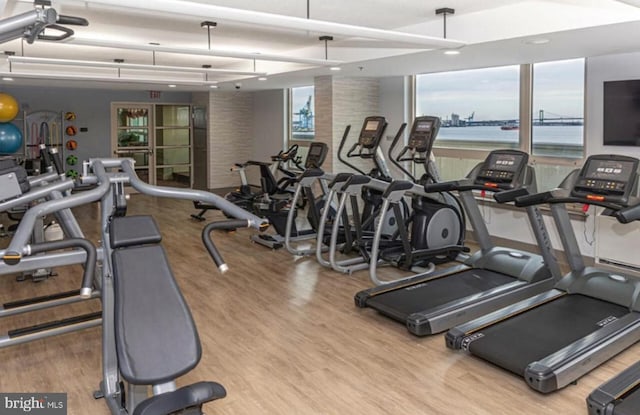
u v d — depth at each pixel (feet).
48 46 20.38
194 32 17.89
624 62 16.85
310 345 12.16
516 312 12.35
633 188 11.64
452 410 9.38
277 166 27.45
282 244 21.42
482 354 10.69
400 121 25.50
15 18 5.26
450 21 15.61
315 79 26.37
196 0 13.43
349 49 19.72
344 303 14.96
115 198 8.02
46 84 30.40
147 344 6.80
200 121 38.52
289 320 13.69
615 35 13.56
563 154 19.34
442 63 19.83
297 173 31.27
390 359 11.43
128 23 16.31
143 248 7.52
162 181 38.70
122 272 7.23
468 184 15.11
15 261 5.95
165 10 9.10
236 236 23.61
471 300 13.52
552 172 19.60
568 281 13.75
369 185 17.58
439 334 12.67
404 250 17.48
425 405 9.55
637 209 10.91
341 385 10.32
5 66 23.29
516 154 14.61
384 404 9.61
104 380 9.20
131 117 36.81
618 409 8.13
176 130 38.93
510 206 20.79
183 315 7.18
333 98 25.34
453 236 19.08
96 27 16.89
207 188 38.24
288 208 22.56
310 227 25.22
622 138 17.08
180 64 26.61
